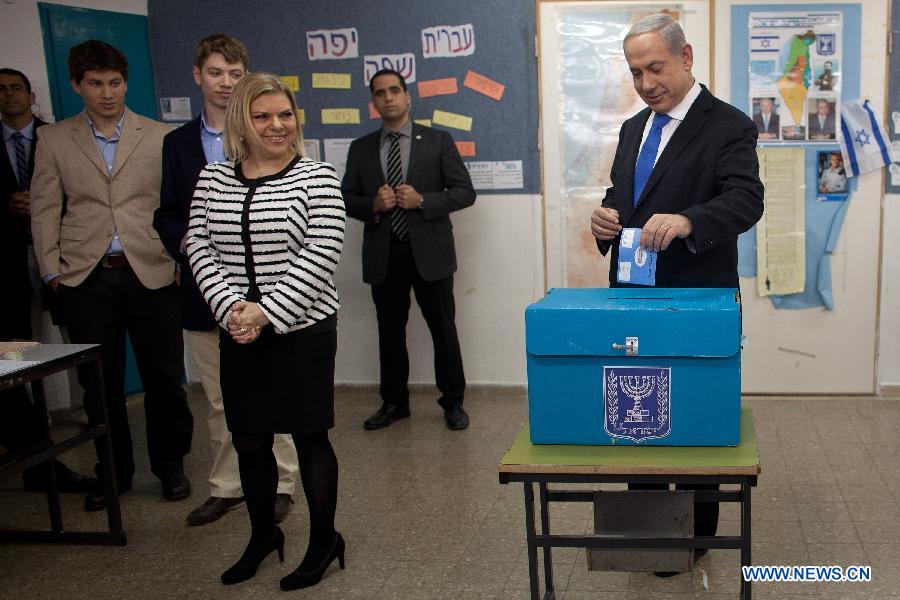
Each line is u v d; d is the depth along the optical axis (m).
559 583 2.51
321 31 4.38
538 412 1.99
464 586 2.52
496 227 4.38
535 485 3.27
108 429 2.88
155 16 4.52
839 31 3.96
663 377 1.92
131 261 3.15
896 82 3.97
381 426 4.04
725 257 2.33
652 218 2.10
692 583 2.47
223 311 2.32
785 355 4.23
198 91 4.56
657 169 2.30
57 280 3.18
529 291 4.41
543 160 4.29
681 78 2.25
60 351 2.73
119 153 3.15
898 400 4.12
